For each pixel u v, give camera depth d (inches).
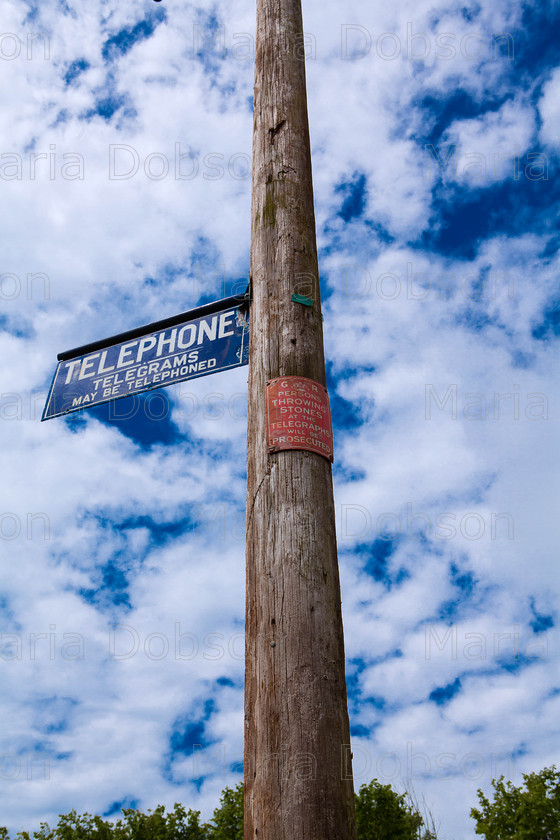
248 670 93.4
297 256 122.9
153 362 149.9
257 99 143.8
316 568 95.9
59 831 445.7
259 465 105.2
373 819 466.3
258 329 117.9
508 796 457.7
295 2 155.9
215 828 451.5
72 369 161.2
